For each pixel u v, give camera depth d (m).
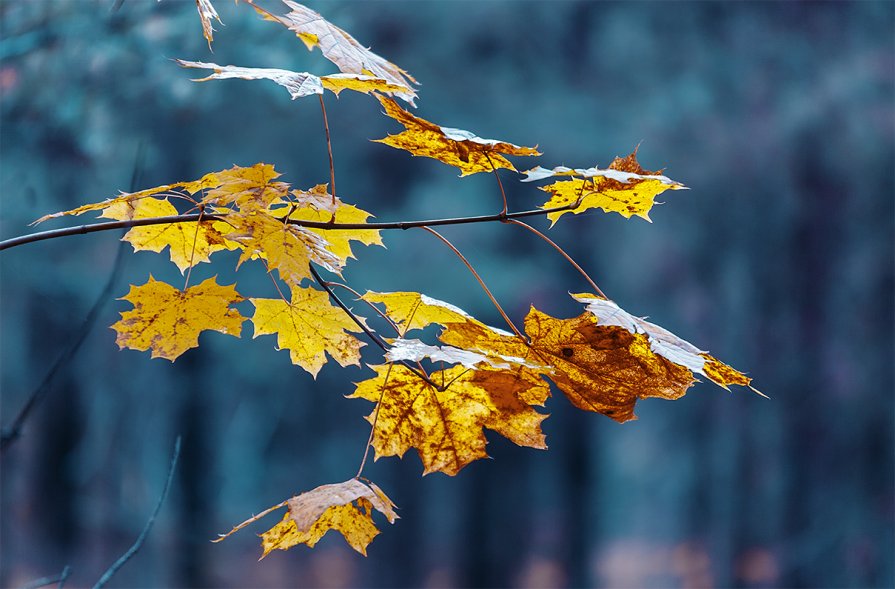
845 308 20.83
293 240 1.39
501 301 17.98
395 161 18.17
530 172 1.47
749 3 18.67
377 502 1.29
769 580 21.12
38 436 18.02
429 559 25.75
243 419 24.92
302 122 15.62
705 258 21.39
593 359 1.40
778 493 21.45
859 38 18.62
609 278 22.25
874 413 21.02
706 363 1.34
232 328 1.53
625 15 18.81
